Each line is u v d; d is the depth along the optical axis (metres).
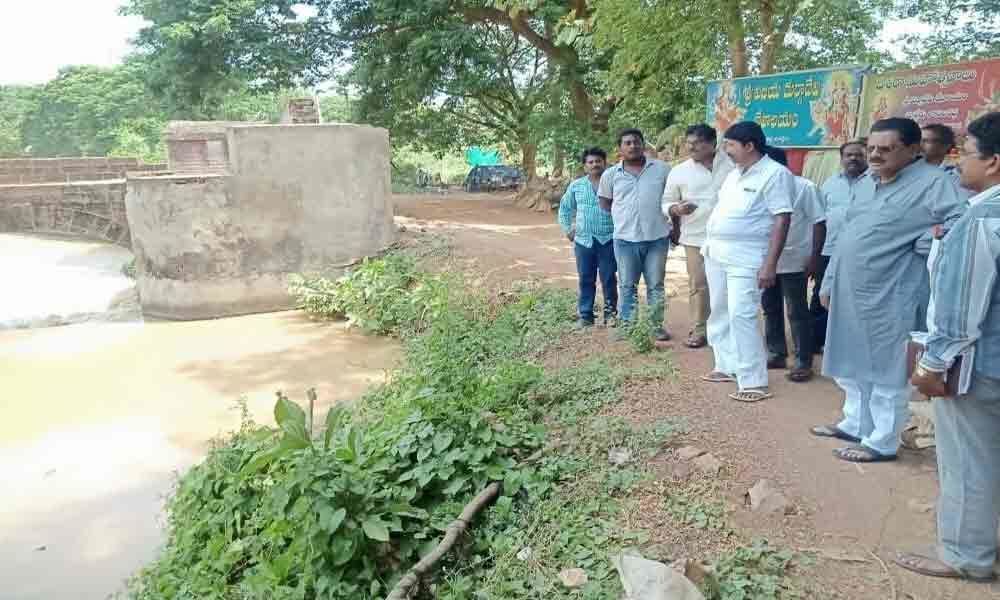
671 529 3.84
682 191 6.46
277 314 12.39
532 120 21.06
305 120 16.41
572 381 6.03
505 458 4.85
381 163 13.34
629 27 9.54
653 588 3.06
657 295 6.95
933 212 3.95
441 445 4.72
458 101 23.31
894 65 12.80
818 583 3.31
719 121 8.71
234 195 12.15
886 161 4.02
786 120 7.81
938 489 3.99
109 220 14.12
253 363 9.59
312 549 4.07
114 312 12.84
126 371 9.41
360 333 11.00
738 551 3.56
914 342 3.23
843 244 4.28
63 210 13.88
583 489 4.36
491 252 12.66
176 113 22.53
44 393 8.63
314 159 12.62
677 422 4.99
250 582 4.12
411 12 19.67
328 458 4.29
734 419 5.00
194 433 7.34
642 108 15.19
